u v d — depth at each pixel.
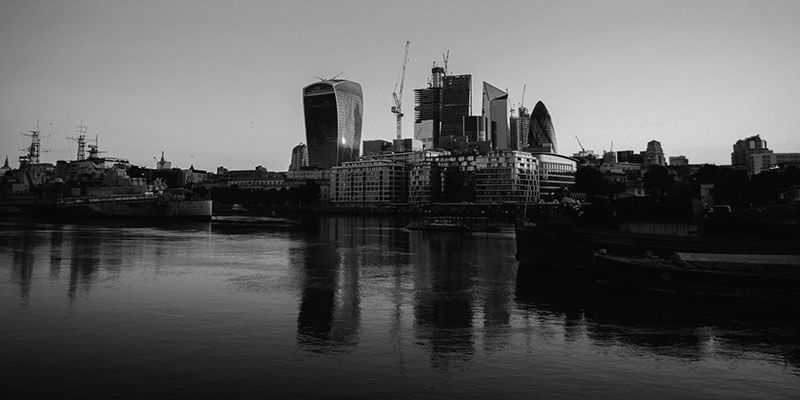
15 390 21.41
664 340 30.08
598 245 57.81
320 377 23.31
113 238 97.75
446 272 57.47
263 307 37.84
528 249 63.69
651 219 64.00
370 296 42.84
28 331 30.25
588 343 29.38
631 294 43.88
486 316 35.72
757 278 41.28
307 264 64.12
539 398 21.25
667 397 21.64
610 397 21.50
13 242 85.88
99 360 25.22
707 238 52.25
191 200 180.75
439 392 21.75
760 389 22.69
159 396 20.95
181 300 40.09
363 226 164.38
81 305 37.62
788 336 30.97
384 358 26.20
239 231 131.38
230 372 23.78
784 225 55.31
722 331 31.98
